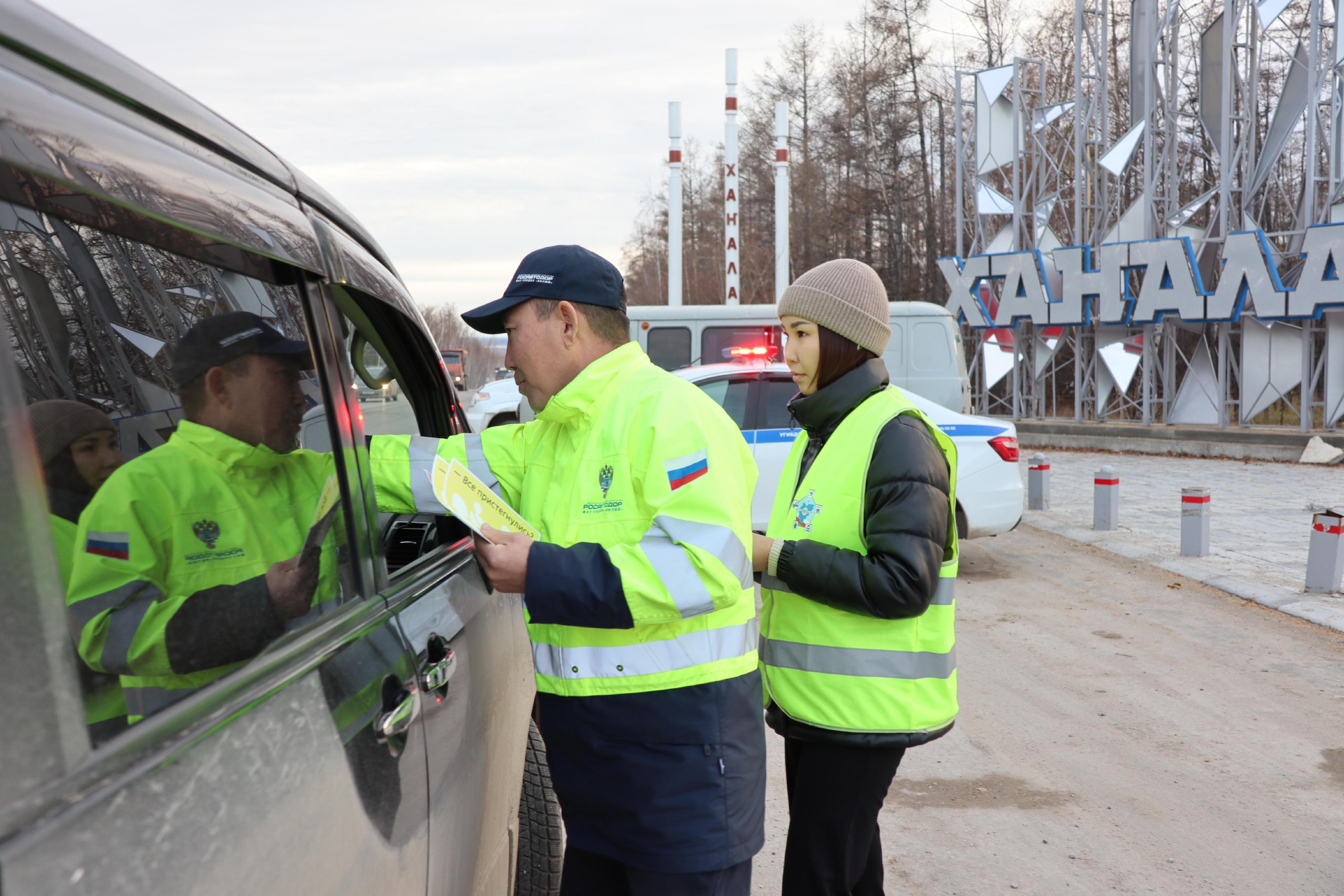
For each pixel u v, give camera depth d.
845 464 2.13
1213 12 18.34
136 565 1.00
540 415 1.89
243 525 1.21
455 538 2.06
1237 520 10.14
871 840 2.25
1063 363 20.97
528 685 2.31
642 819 1.73
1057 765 4.12
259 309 1.36
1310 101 14.59
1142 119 18.09
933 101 32.56
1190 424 16.48
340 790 1.17
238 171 1.34
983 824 3.59
